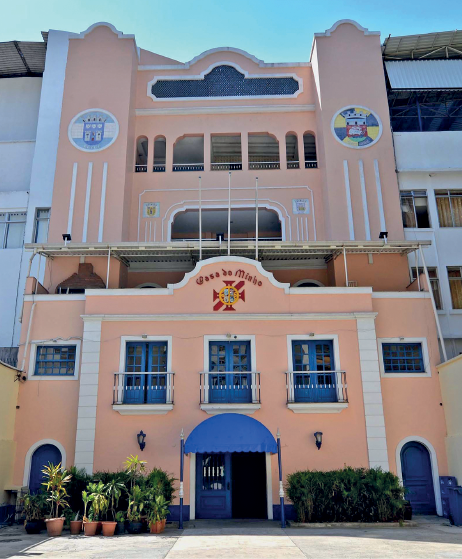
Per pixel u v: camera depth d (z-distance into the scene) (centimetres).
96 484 1419
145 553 1055
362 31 2528
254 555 1017
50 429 1725
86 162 2345
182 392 1694
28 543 1202
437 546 1107
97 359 1720
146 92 2536
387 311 1853
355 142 2377
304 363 1753
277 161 2697
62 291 2103
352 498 1455
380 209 2298
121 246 1953
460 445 1627
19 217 2478
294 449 1650
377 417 1681
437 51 2616
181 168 2561
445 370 1745
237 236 2694
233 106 2508
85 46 2509
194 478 1625
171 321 1759
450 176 2420
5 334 2295
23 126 2738
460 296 2289
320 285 2255
